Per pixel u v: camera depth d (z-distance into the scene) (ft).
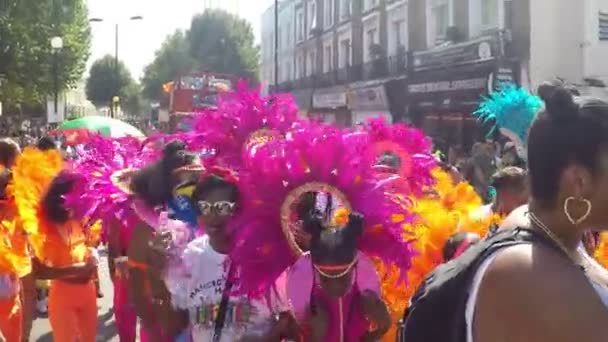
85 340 17.03
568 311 4.91
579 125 5.30
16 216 17.43
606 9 64.39
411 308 5.93
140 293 14.03
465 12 72.59
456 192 16.69
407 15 85.97
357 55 104.27
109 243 18.12
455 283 5.55
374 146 12.68
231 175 11.84
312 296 10.75
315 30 123.65
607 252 10.95
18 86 119.85
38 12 119.24
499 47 65.10
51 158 17.38
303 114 16.07
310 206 11.48
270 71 161.17
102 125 44.80
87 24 132.16
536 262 5.13
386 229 11.35
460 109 70.49
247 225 11.19
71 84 131.64
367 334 10.97
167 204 14.46
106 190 15.81
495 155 41.45
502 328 5.15
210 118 15.25
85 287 16.84
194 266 12.10
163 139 20.77
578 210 5.39
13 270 17.30
